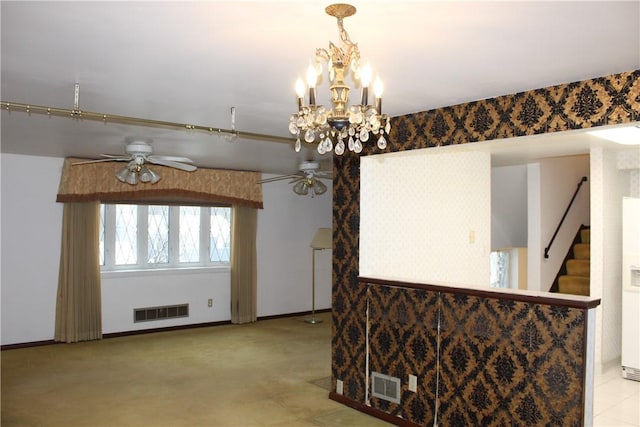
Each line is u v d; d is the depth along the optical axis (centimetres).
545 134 298
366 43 227
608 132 424
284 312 839
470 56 243
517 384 318
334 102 200
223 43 229
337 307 436
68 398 438
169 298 726
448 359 354
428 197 478
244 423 387
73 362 550
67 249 636
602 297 517
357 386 417
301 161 665
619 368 535
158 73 276
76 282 640
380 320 399
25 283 616
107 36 220
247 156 616
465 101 332
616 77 269
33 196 621
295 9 191
